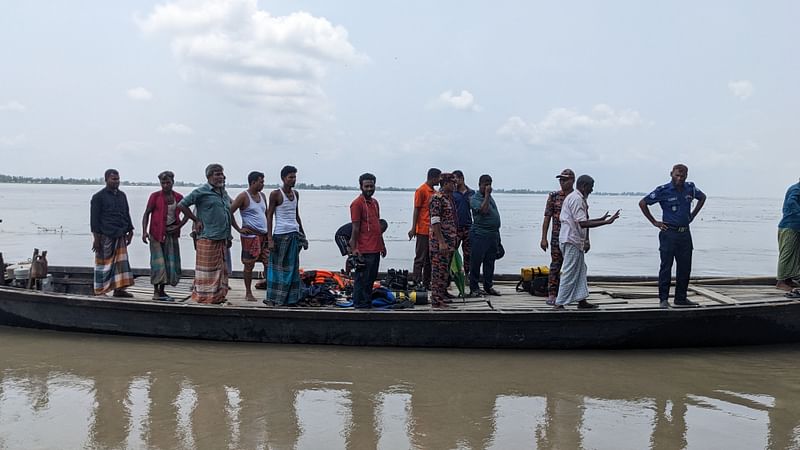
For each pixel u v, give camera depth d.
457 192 9.26
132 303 7.51
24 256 20.16
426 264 8.77
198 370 6.52
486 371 6.61
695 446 4.81
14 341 7.54
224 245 7.96
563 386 6.17
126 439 4.79
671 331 7.30
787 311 7.41
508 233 35.69
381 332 7.33
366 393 5.91
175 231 8.05
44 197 95.62
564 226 7.44
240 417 5.27
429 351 7.30
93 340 7.61
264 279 10.09
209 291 7.80
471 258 8.70
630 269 19.70
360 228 7.56
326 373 6.48
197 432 4.94
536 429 5.11
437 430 5.06
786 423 5.28
